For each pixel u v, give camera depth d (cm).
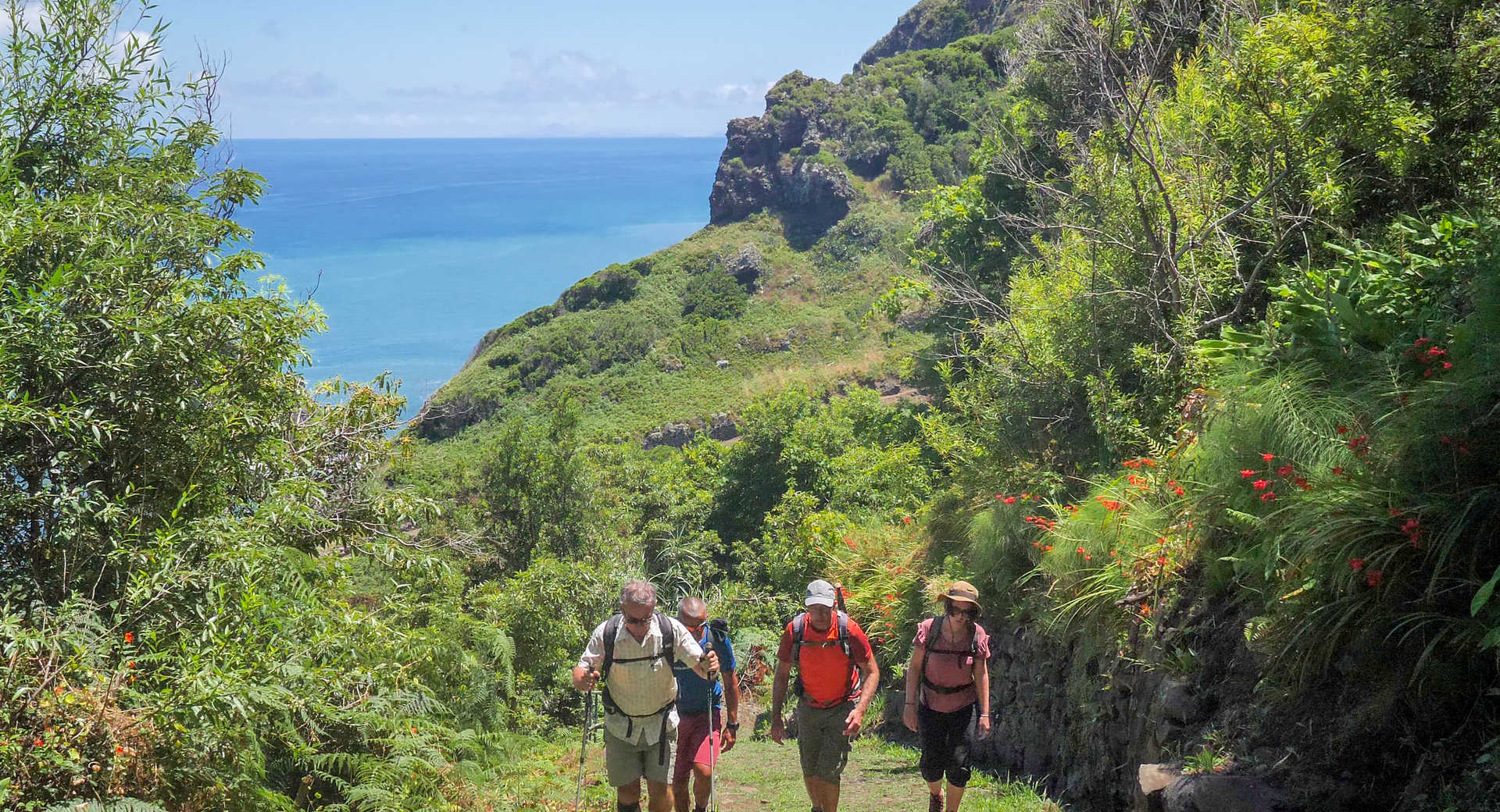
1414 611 447
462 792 789
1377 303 646
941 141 8219
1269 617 529
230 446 731
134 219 711
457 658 982
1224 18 1016
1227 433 634
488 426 6397
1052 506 855
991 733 883
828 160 8288
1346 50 832
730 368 6675
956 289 1460
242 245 814
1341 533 471
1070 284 1063
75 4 777
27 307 588
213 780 539
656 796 550
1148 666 619
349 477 984
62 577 602
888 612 1152
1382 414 529
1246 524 581
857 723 555
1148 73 963
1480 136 778
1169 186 964
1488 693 414
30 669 496
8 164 698
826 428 2841
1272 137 862
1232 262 900
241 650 585
